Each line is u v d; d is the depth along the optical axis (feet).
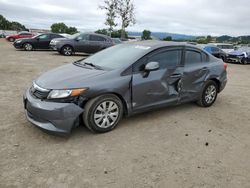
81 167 10.37
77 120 12.59
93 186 9.26
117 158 11.16
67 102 12.05
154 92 14.89
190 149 12.34
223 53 65.98
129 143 12.57
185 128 14.76
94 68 14.39
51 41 55.52
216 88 19.19
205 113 17.58
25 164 10.35
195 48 17.37
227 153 12.19
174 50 15.99
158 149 12.15
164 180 9.82
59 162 10.62
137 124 14.88
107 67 14.35
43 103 11.99
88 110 12.64
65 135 12.19
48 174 9.80
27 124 14.01
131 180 9.71
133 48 15.78
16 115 15.24
